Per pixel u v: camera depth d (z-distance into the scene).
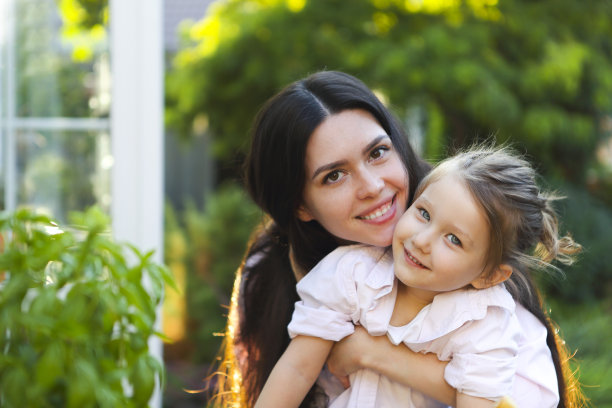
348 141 1.16
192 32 5.62
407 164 1.28
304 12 5.18
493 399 1.10
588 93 5.40
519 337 1.19
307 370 1.19
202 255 4.85
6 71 2.34
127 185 2.27
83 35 2.33
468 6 5.10
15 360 1.15
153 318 1.27
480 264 1.11
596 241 5.09
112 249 1.24
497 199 1.09
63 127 2.34
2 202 2.34
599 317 4.30
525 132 5.14
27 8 2.34
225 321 4.62
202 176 6.71
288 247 1.42
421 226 1.13
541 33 5.04
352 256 1.23
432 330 1.15
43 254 1.18
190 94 5.54
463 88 4.75
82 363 1.14
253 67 5.29
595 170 5.99
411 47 4.77
